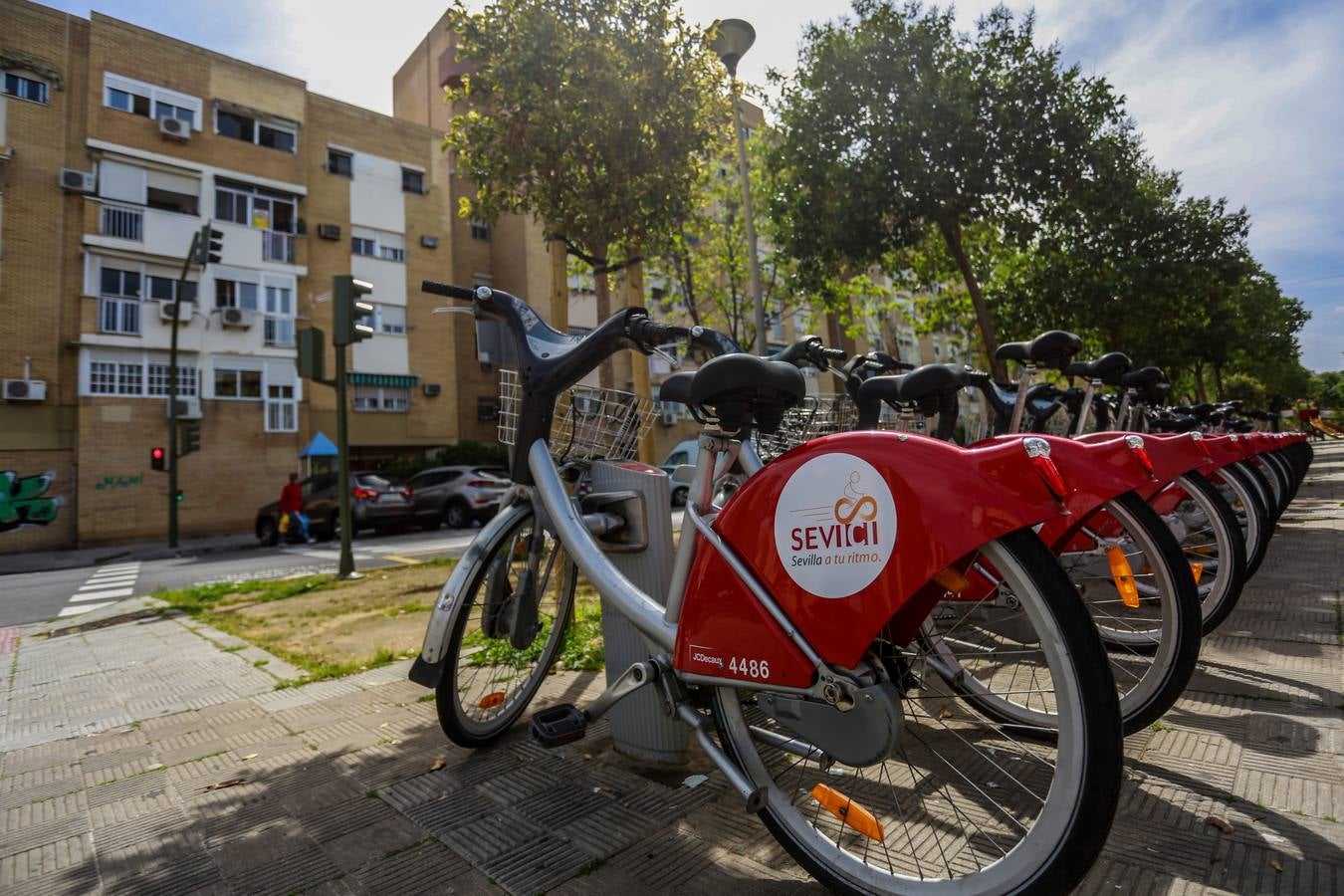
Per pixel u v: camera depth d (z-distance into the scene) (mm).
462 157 5484
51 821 2318
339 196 23344
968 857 1726
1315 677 2801
